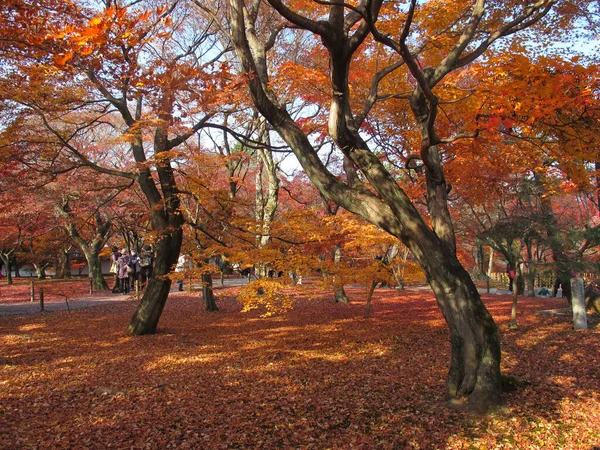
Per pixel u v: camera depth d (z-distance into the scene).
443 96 9.73
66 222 20.47
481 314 6.06
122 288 23.75
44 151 10.88
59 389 7.46
